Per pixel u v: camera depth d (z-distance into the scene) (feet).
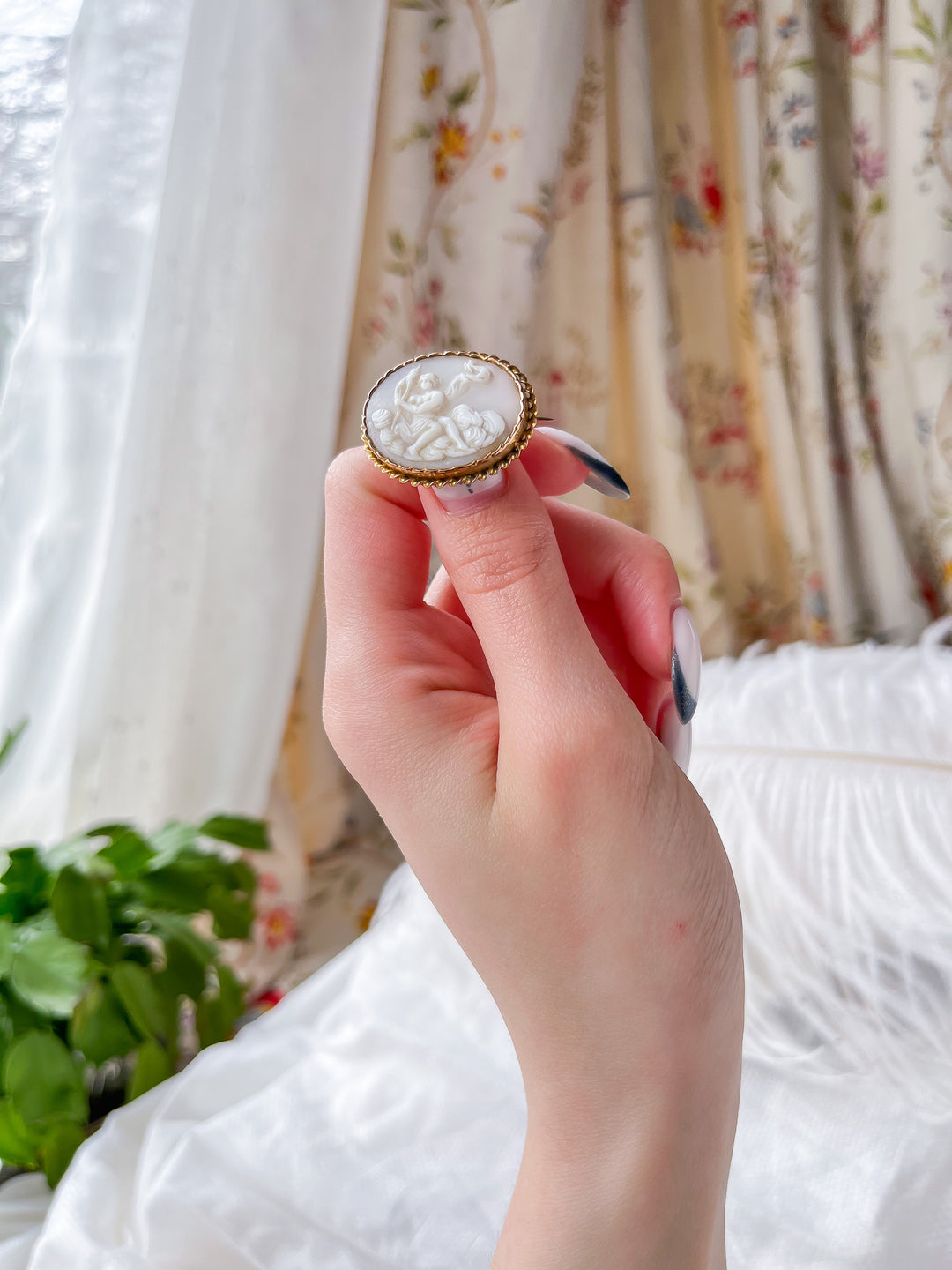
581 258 2.42
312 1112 1.25
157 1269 1.11
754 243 2.43
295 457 2.03
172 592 1.94
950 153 2.14
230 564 1.99
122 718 1.95
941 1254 1.01
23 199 1.81
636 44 2.27
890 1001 1.17
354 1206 1.14
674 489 2.51
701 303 2.64
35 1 1.74
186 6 1.70
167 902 1.62
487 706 0.85
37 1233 1.32
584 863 0.78
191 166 1.76
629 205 2.36
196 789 2.09
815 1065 1.18
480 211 2.22
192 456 1.90
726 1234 1.07
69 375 1.77
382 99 2.10
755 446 2.73
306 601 2.13
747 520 2.78
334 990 1.57
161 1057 1.51
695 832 0.78
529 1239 0.79
